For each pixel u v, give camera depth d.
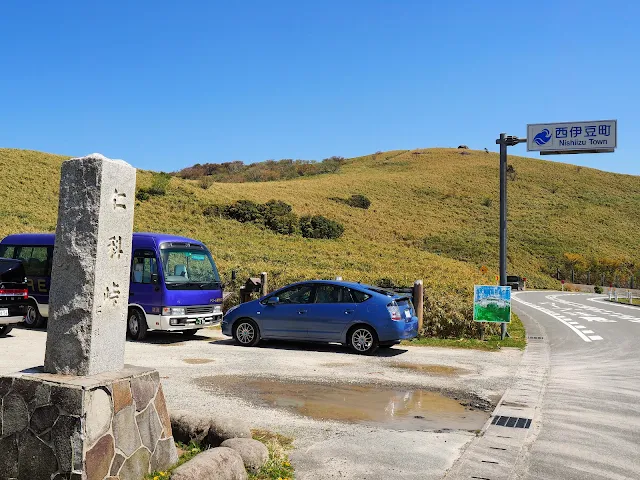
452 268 37.75
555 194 88.94
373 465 5.49
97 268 4.67
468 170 101.50
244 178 117.44
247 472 5.01
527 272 58.91
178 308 13.31
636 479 5.33
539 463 5.68
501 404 8.05
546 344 14.69
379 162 123.75
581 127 15.09
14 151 54.03
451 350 13.07
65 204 4.81
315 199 69.25
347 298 12.38
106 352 4.79
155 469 4.87
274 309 12.81
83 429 4.20
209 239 39.41
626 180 98.62
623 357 12.62
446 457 5.77
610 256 66.50
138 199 47.22
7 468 4.40
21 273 12.97
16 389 4.44
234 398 8.03
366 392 8.66
